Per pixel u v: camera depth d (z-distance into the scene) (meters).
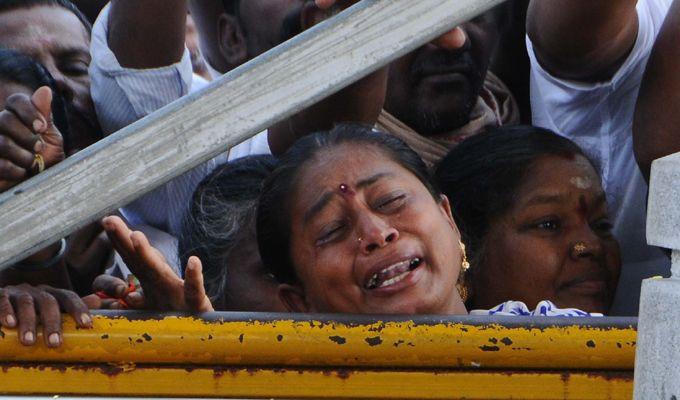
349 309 8.32
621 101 11.08
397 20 5.63
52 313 6.82
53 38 11.05
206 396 6.84
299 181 8.65
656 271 11.08
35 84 9.70
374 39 5.64
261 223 8.92
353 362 6.82
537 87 11.52
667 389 5.12
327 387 6.84
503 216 10.23
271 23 11.32
